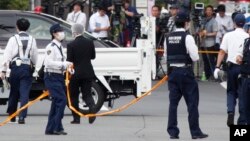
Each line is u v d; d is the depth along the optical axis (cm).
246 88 3175
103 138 3325
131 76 4138
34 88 4159
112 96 4194
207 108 4566
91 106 3794
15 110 3809
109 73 4128
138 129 3631
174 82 3256
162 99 4978
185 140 3259
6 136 3369
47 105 4694
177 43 3234
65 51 4112
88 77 3728
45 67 3412
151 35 4503
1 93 4125
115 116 4166
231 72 3612
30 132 3497
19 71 3706
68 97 3772
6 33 4234
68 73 3653
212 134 3459
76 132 3509
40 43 4225
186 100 3269
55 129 3412
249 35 3625
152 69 4197
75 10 5412
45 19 4253
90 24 5419
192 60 3244
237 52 3603
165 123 3862
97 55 4128
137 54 4134
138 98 3875
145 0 6800
